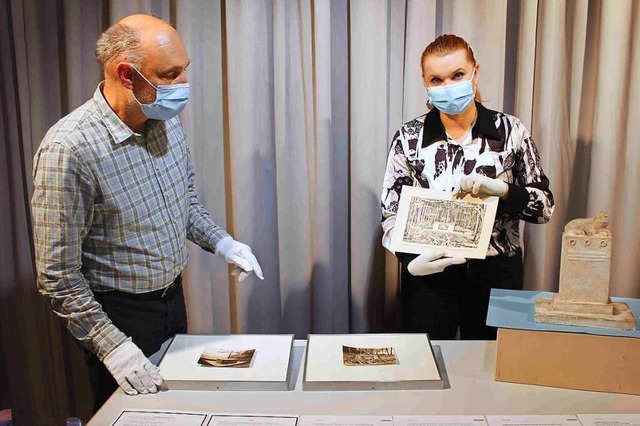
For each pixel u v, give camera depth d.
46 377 2.38
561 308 1.31
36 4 2.08
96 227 1.49
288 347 1.45
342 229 2.32
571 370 1.28
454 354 1.45
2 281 2.27
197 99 2.17
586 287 1.29
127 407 1.25
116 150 1.45
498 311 1.37
